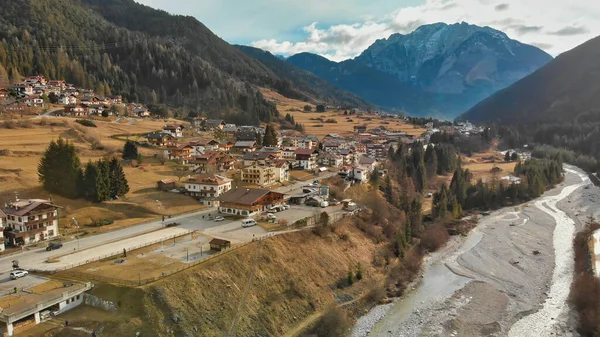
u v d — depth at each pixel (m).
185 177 142.88
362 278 95.06
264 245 89.19
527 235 134.88
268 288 80.44
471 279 101.69
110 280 68.94
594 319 78.31
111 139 186.12
